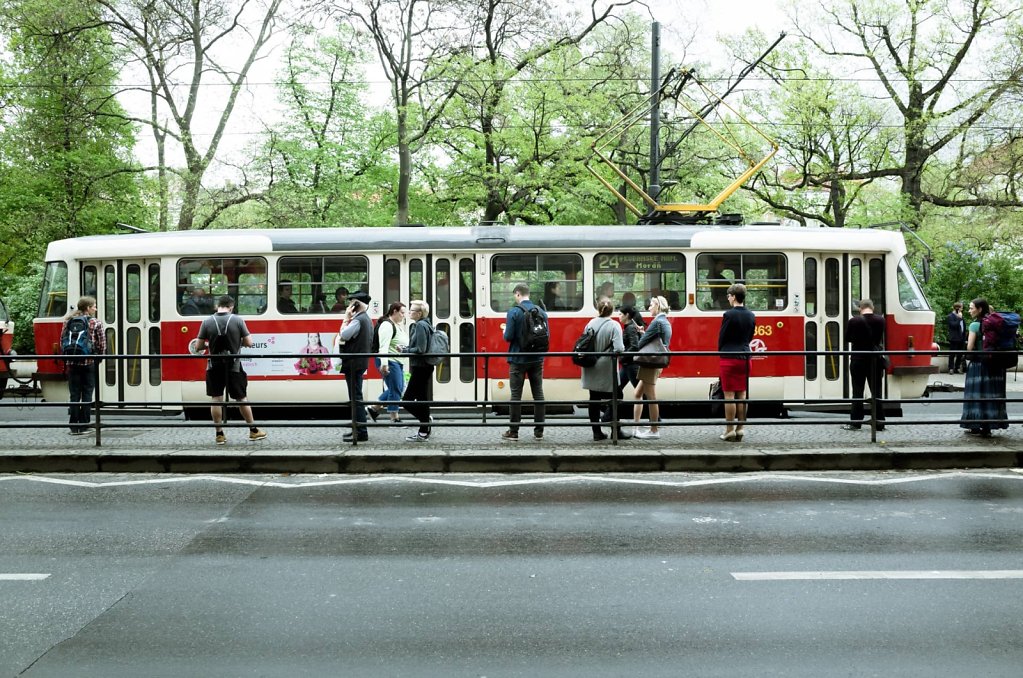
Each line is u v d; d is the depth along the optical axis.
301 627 5.16
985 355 11.27
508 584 5.96
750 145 29.81
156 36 27.25
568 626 5.16
